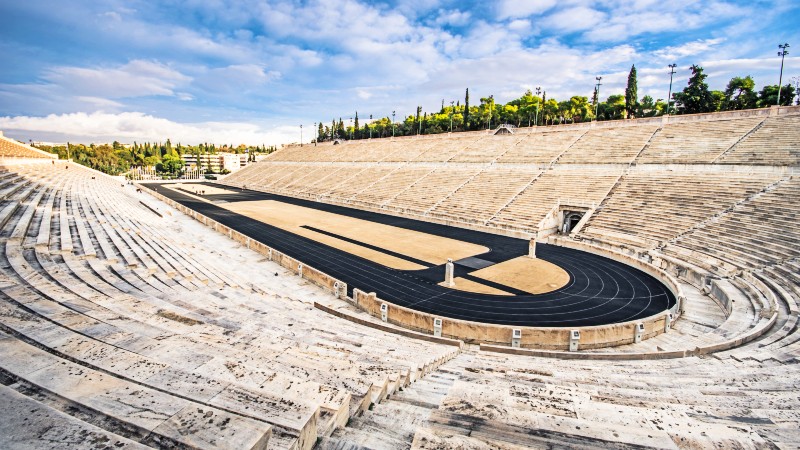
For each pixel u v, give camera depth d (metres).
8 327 6.23
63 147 163.50
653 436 5.32
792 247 25.12
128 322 8.27
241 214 58.84
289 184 92.88
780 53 42.84
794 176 33.66
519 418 5.69
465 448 4.36
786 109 42.78
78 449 3.15
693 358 14.30
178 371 5.22
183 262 25.39
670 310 20.75
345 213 60.69
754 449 5.10
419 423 6.01
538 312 23.20
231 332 9.77
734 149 40.81
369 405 6.56
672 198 38.59
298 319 16.39
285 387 5.38
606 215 40.97
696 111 67.12
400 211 58.62
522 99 103.00
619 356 15.20
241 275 27.38
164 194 86.94
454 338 19.41
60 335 6.04
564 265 32.41
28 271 13.50
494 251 37.09
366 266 32.12
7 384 4.38
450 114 113.06
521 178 56.12
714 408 7.30
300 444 4.12
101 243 25.20
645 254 32.41
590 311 23.28
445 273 29.52
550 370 11.59
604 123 60.41
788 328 16.78
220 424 3.83
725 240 29.45
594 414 6.06
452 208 54.44
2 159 48.66
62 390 4.32
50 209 31.84
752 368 12.59
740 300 21.61
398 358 11.30
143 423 3.81
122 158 181.38
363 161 90.19
